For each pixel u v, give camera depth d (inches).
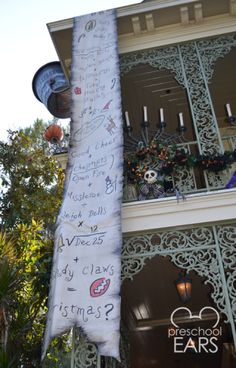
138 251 190.1
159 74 278.4
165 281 262.5
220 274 173.3
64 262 173.0
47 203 391.5
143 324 321.7
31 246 295.0
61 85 289.9
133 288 271.1
